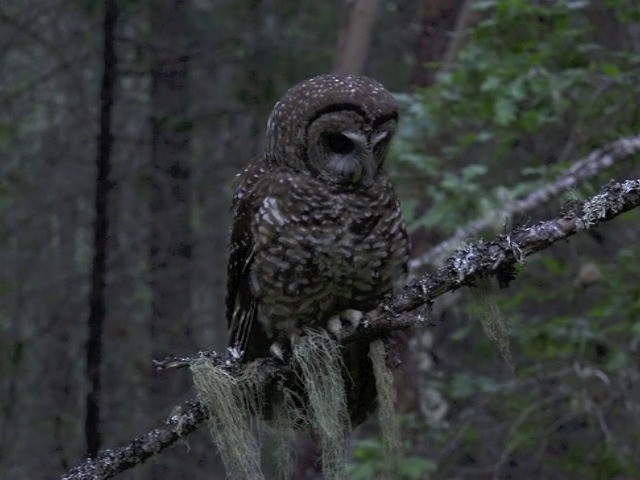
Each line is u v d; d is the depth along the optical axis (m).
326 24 16.02
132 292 15.49
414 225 9.72
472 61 9.77
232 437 5.45
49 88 16.05
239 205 6.09
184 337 15.31
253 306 6.07
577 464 10.48
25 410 14.78
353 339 5.66
